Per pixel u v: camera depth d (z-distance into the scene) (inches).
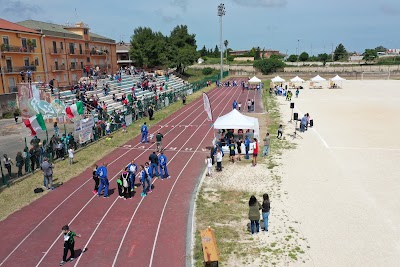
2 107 1834.4
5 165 876.6
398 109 1824.6
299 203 695.1
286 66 4822.8
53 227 627.8
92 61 2876.5
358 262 495.2
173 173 903.7
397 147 1093.1
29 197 761.6
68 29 2706.7
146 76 2800.2
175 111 1895.9
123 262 515.8
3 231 616.1
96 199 746.8
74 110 1232.2
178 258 521.7
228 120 1065.5
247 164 960.9
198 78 3988.7
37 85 1787.6
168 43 3949.3
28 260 528.4
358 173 862.5
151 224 629.3
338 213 647.8
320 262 496.7
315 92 2719.0
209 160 868.0
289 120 1581.0
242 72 4672.7
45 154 976.9
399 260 498.6
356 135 1266.0
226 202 715.4
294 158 1000.9
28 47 2128.4
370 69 4574.3
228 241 560.1
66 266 509.7
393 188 761.6
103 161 1020.5
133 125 1534.2
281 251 526.6
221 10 3501.5
